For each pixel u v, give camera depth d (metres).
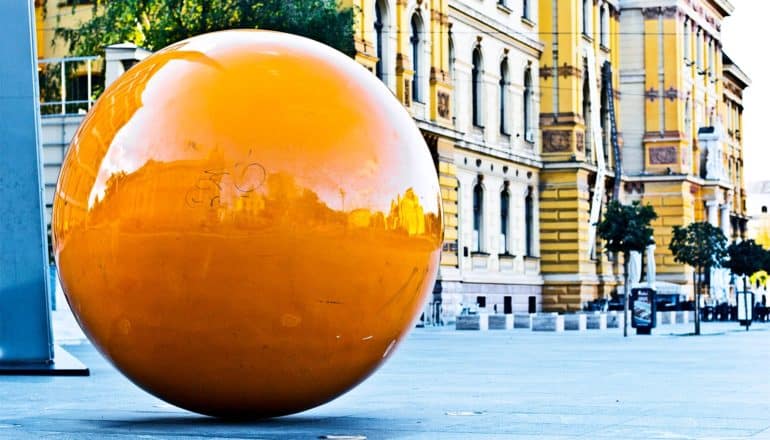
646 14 68.81
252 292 9.70
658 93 68.62
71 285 10.45
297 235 9.68
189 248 9.69
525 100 59.25
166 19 35.62
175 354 10.00
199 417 11.75
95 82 39.66
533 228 59.47
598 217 61.00
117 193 9.95
